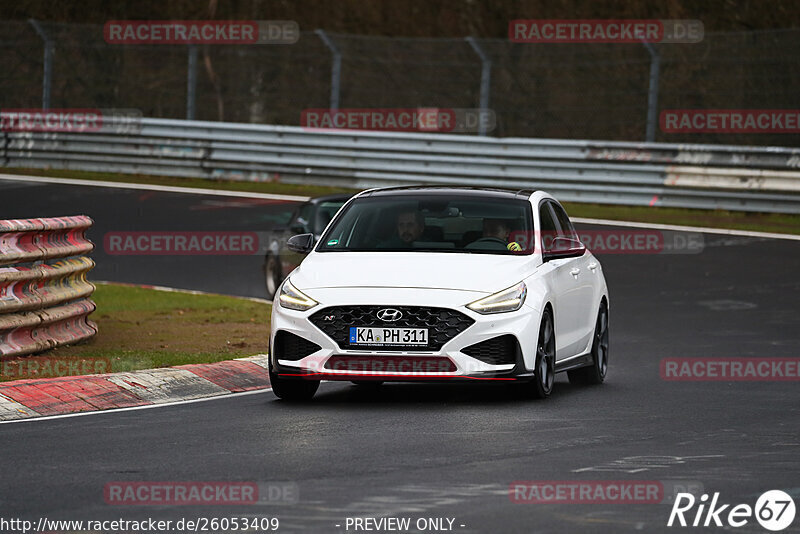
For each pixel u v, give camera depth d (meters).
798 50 159.62
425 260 36.47
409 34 174.25
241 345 47.25
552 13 171.62
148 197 102.31
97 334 49.44
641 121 159.88
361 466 25.72
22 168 118.25
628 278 72.12
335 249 38.16
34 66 163.62
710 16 167.12
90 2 170.50
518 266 36.53
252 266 77.62
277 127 111.50
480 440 29.14
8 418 31.98
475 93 166.25
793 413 34.38
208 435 29.66
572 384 42.00
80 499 22.55
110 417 32.50
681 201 99.75
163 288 69.94
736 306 63.34
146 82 166.75
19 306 40.78
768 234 88.06
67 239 45.94
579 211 99.00
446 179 106.31
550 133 161.38
